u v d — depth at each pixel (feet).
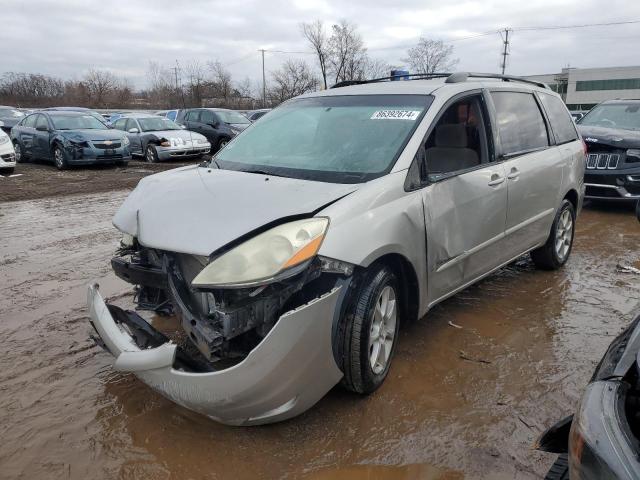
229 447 8.95
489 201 12.92
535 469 8.48
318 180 10.69
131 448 8.91
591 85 260.42
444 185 11.51
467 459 8.70
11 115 66.33
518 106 15.31
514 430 9.42
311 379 8.79
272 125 13.83
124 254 10.95
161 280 9.86
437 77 15.07
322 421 9.62
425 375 11.16
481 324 13.65
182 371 8.50
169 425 9.52
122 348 9.02
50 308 14.64
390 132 11.64
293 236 8.66
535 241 16.02
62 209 28.96
